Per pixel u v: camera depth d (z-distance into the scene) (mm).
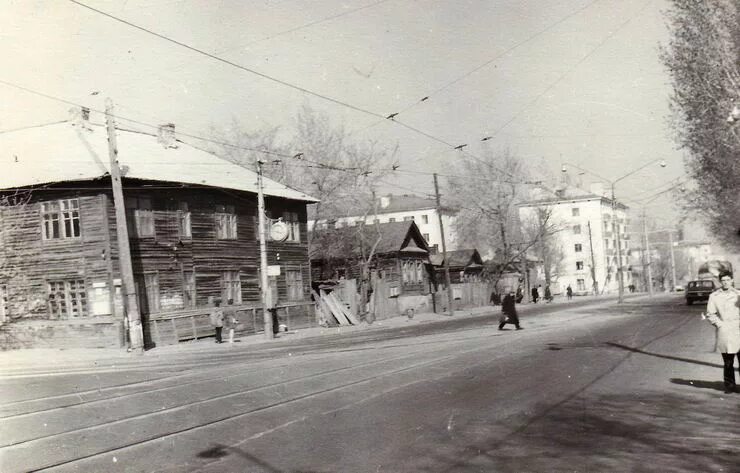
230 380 14031
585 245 108625
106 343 28562
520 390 11391
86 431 9203
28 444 8516
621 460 6871
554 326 27797
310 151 48062
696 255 117625
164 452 7887
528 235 75562
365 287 45750
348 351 20578
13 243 30594
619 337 20766
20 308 30375
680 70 27062
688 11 26328
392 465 6992
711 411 9125
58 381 15258
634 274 121688
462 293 63094
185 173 34469
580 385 11664
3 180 29828
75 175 28938
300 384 12977
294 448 7848
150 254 31359
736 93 26203
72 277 29609
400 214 105375
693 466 6570
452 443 7840
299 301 42094
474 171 59031
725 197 30875
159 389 13094
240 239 37531
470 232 75625
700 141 28109
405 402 10602
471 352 18078
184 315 31766
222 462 7336
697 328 22906
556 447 7484
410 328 34344
